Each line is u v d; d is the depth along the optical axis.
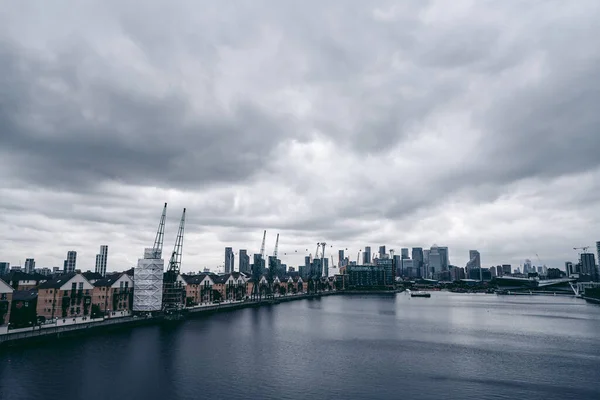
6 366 97.62
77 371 96.06
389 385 90.25
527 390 87.81
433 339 152.62
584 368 106.75
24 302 144.62
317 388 87.62
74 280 163.62
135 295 189.00
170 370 99.75
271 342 141.12
